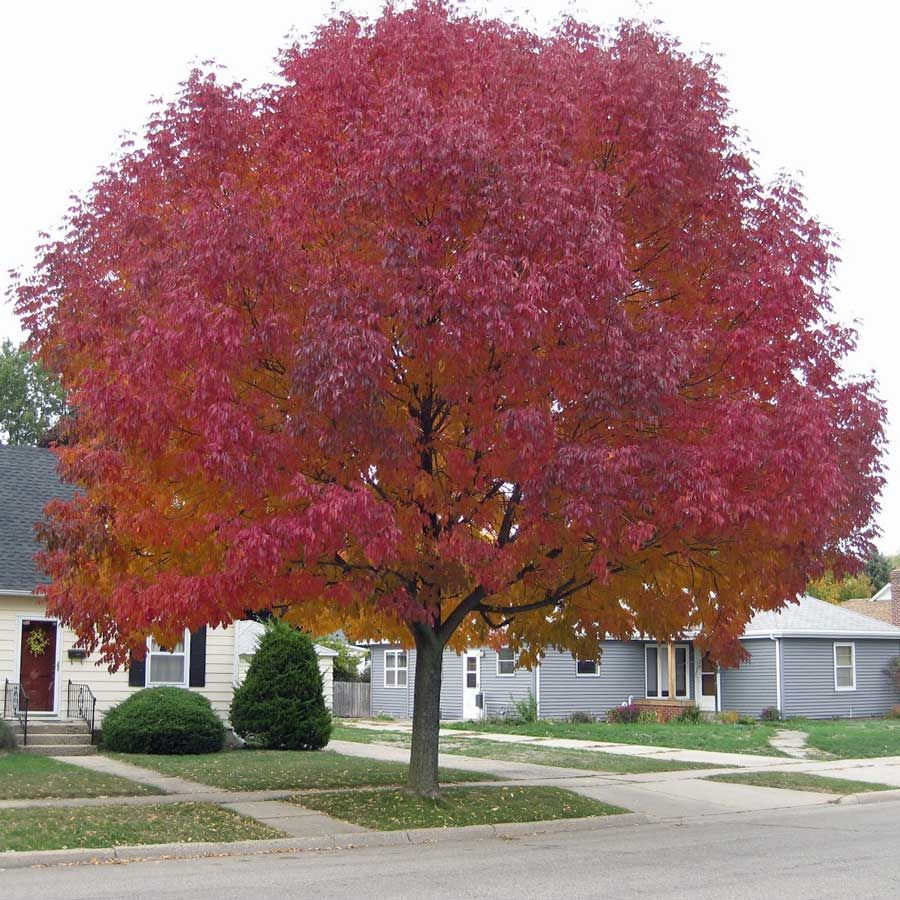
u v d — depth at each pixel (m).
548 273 12.57
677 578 15.91
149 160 15.01
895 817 16.80
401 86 13.45
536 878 10.93
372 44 15.20
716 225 15.01
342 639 53.88
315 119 14.63
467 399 13.12
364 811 15.18
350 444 12.55
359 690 44.62
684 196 14.67
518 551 13.10
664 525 13.12
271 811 15.31
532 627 17.77
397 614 14.32
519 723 35.78
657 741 29.34
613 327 12.57
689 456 12.53
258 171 14.73
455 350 12.38
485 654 40.19
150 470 13.22
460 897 9.84
